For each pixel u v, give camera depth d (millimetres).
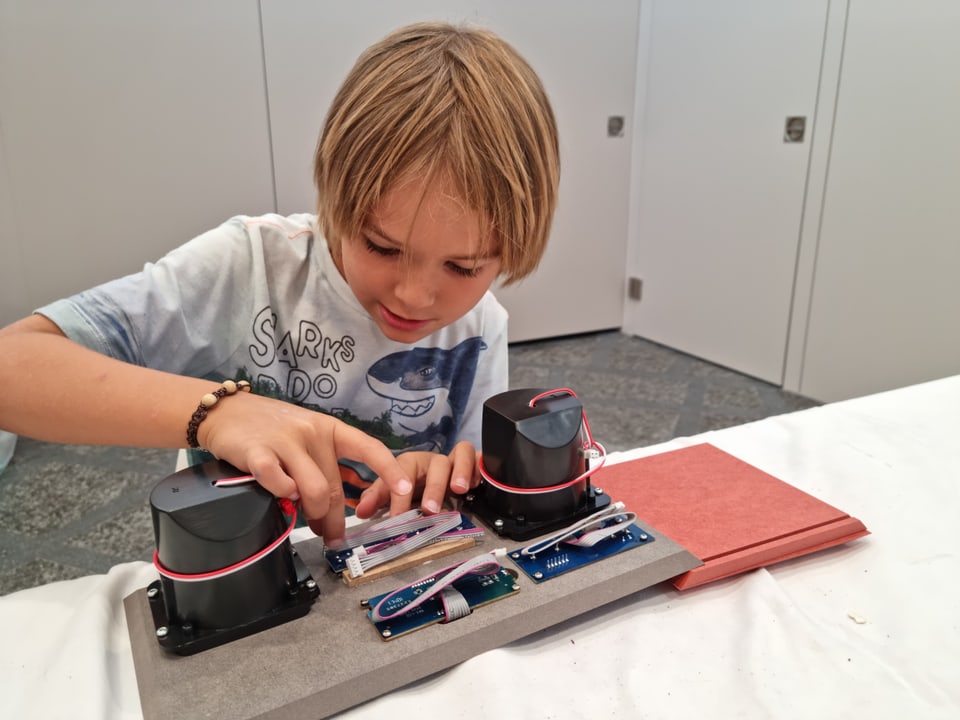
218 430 486
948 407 804
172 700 370
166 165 2051
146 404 510
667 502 583
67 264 2039
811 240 2074
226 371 753
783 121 2092
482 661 411
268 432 477
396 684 392
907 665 430
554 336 2848
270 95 2098
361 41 2154
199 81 2014
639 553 503
